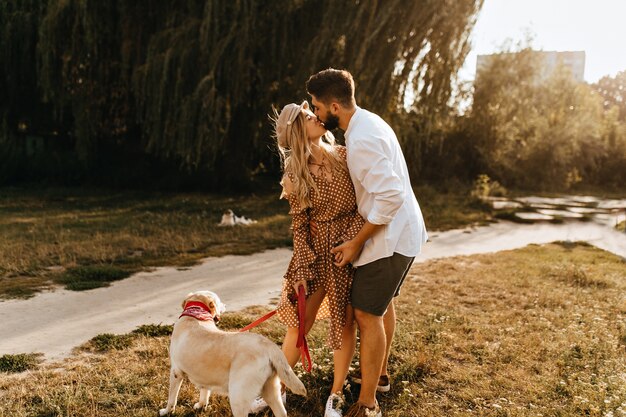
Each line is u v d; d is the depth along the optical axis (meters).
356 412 3.36
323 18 15.55
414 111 17.69
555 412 3.49
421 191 20.53
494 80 27.23
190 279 7.48
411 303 6.25
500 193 24.39
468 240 12.30
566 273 8.10
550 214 17.98
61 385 3.78
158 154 17.67
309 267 3.32
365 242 3.17
